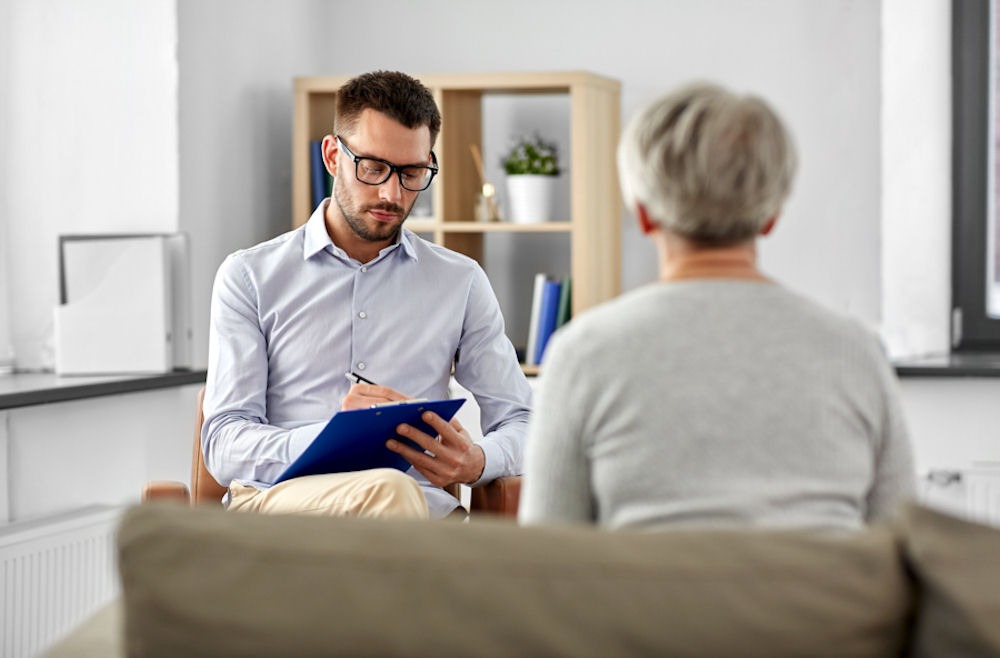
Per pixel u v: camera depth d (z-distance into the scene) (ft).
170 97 11.10
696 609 3.10
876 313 12.44
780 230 12.80
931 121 11.44
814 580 3.15
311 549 3.19
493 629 3.09
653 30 13.35
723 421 4.03
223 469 7.68
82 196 11.16
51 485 10.14
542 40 13.65
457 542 3.21
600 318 4.29
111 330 10.80
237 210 12.39
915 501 3.33
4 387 9.66
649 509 4.04
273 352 8.15
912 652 3.21
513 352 8.66
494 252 13.89
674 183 4.23
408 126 7.86
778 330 4.15
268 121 13.04
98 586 10.15
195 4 11.54
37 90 11.09
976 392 11.03
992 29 12.40
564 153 13.65
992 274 12.48
